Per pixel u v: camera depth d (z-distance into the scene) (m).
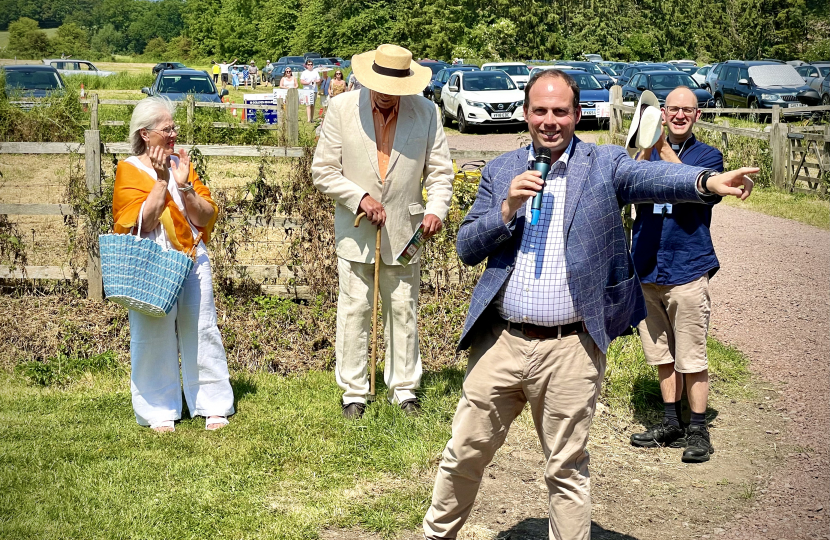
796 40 61.72
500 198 3.17
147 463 4.38
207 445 4.62
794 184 14.85
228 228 6.92
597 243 3.06
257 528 3.82
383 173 4.90
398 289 5.09
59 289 7.09
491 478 4.45
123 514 3.88
